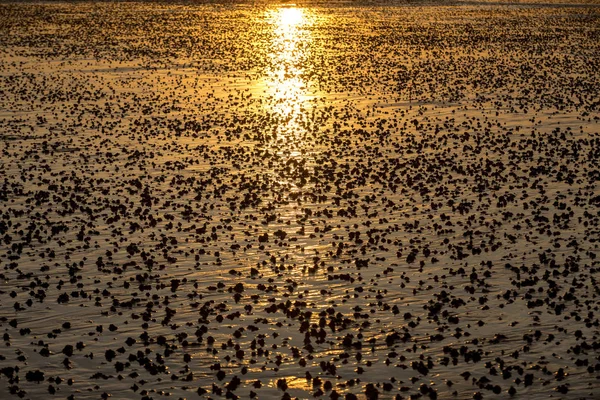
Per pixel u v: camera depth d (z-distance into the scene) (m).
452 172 22.95
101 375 11.82
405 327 13.26
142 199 20.31
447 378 11.68
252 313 13.85
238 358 12.30
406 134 27.67
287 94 35.56
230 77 40.28
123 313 13.93
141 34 59.16
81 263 16.11
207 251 16.83
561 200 20.25
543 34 60.06
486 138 27.03
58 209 19.70
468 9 82.44
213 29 63.62
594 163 23.77
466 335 12.97
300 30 63.53
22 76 39.94
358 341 12.74
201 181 21.97
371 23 68.88
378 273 15.57
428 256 16.47
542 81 38.84
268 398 11.14
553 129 28.34
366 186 21.53
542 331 13.09
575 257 16.25
